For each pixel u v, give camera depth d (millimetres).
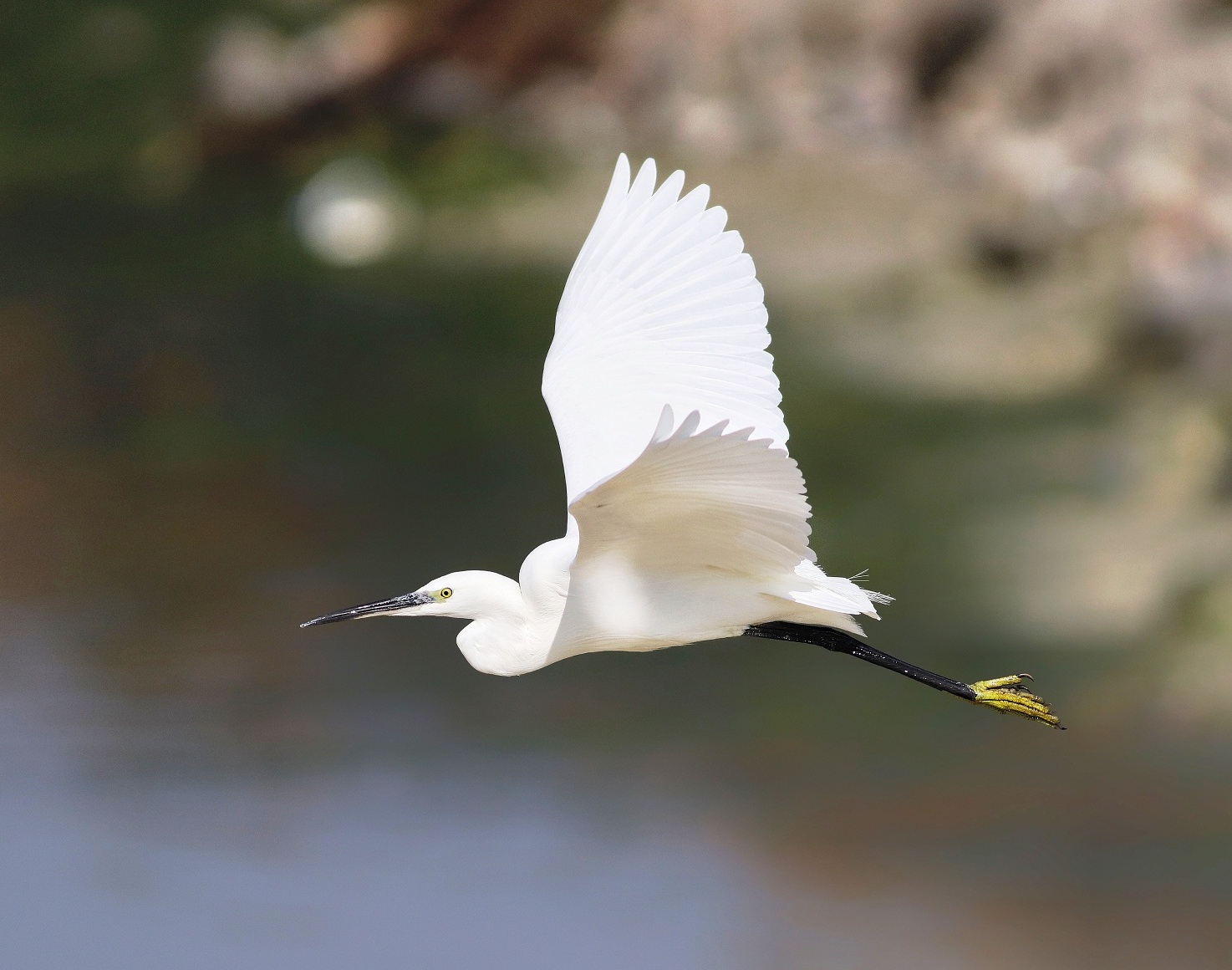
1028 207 22156
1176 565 14930
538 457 19078
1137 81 23672
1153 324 19078
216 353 21922
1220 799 12125
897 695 13938
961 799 12281
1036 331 20469
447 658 14859
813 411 19109
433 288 24031
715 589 5898
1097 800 12227
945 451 17906
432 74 29125
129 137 29297
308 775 12922
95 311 23219
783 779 12734
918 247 23094
